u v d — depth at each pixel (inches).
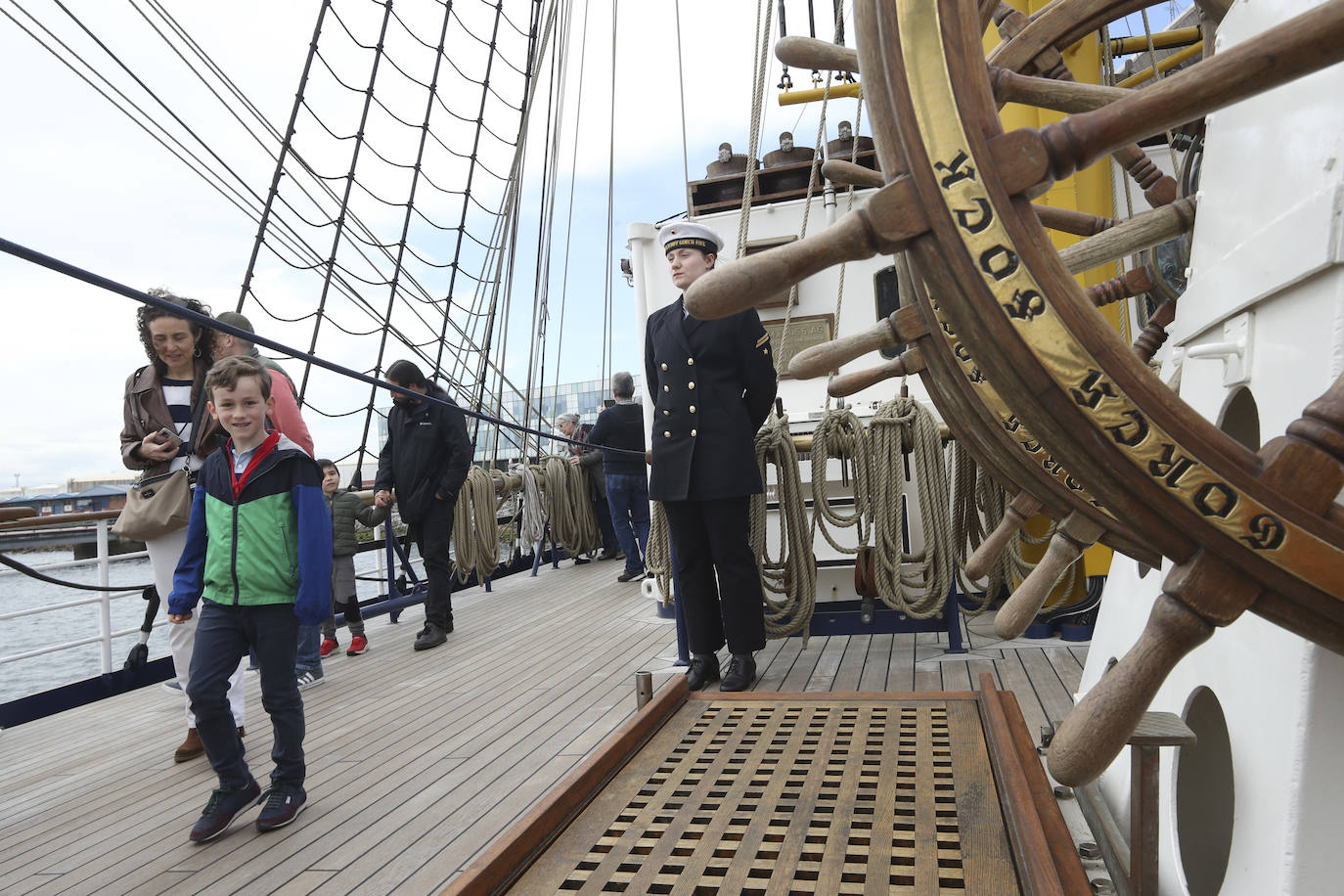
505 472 298.7
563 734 121.3
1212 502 25.6
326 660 189.0
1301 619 26.0
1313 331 37.7
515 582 294.0
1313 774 35.8
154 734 143.3
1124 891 53.7
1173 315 65.1
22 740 144.1
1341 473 25.1
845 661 148.4
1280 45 22.5
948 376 47.1
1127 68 197.6
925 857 42.4
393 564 233.1
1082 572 158.9
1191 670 51.9
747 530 136.9
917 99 26.1
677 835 46.2
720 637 143.0
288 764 100.0
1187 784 64.0
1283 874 36.1
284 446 101.7
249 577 98.5
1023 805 43.3
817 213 189.9
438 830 92.4
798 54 47.9
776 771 55.1
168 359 121.6
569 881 41.9
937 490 146.1
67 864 93.3
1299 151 40.0
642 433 272.1
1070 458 27.0
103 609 174.1
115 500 528.4
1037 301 25.5
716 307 27.0
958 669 137.2
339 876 84.0
